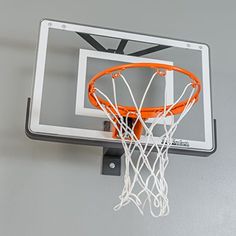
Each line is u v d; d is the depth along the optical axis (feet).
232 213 5.15
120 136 4.22
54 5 5.76
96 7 5.90
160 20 6.08
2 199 4.61
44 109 4.62
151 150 4.34
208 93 4.99
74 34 5.03
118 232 4.74
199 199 5.12
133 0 6.09
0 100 5.04
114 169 4.96
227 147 5.52
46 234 4.57
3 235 4.47
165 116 4.25
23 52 5.37
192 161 5.31
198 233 4.95
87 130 4.54
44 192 4.73
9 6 5.58
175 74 5.01
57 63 5.08
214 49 6.10
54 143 4.97
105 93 4.83
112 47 5.41
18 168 4.77
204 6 6.40
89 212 4.75
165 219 4.92
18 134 4.92
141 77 5.02
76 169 4.91
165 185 4.14
